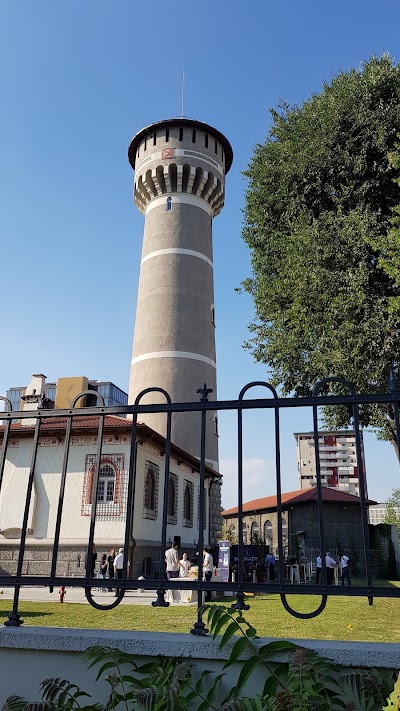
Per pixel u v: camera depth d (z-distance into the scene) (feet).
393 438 52.03
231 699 8.75
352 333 48.65
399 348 47.03
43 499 63.10
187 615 33.78
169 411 11.14
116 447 62.75
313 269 52.85
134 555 59.41
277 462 10.27
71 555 60.08
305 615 9.15
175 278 105.29
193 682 9.21
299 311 53.72
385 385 48.14
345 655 8.86
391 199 55.57
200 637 9.69
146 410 11.33
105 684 9.61
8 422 12.26
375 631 29.14
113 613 34.76
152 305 104.27
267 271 65.92
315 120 60.90
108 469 62.28
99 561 58.70
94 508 10.93
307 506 106.83
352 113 57.36
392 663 8.68
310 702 8.16
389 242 47.21
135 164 118.01
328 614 37.70
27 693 9.80
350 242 51.78
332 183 59.00
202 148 112.47
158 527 68.85
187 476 86.38
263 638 9.73
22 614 32.99
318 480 10.00
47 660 9.94
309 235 54.65
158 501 69.05
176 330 101.60
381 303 48.67
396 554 97.96
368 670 8.72
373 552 99.66
